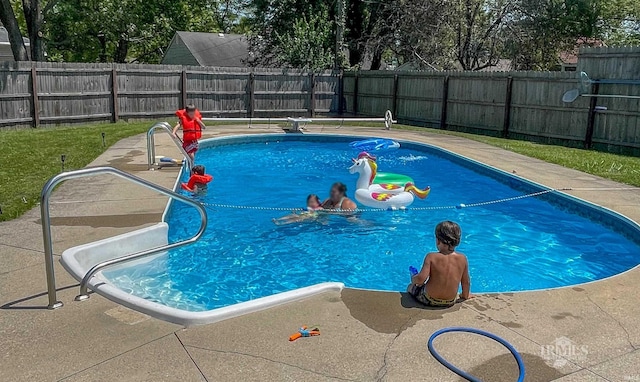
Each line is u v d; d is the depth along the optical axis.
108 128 15.39
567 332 3.67
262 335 3.50
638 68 12.80
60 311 3.83
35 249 5.17
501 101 16.41
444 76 18.11
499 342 3.48
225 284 5.37
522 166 10.80
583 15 24.48
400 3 22.59
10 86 14.81
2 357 3.20
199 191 8.73
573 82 14.29
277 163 12.07
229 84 19.67
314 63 22.09
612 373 3.14
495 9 24.55
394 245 6.69
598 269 6.10
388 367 3.14
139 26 28.08
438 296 3.98
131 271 5.45
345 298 4.12
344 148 14.20
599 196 8.14
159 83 18.28
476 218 7.95
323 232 7.09
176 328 3.58
